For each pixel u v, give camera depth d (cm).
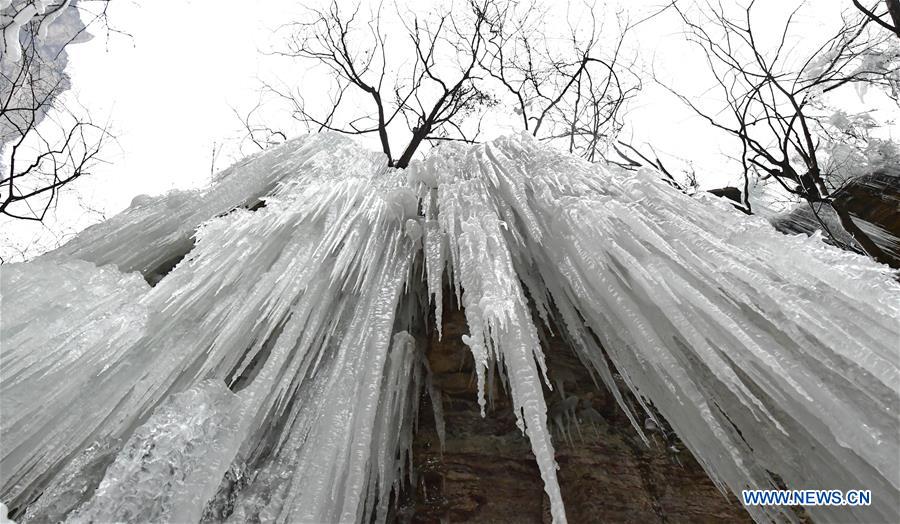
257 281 471
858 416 279
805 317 323
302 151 737
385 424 402
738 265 369
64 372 350
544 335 491
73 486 321
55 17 812
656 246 415
